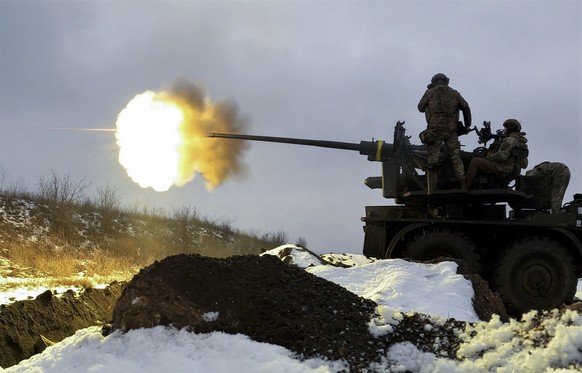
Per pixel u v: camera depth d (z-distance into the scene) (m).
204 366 3.96
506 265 9.41
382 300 6.52
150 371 3.98
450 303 6.57
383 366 4.09
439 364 3.92
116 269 16.72
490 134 9.91
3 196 22.59
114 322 4.68
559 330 3.83
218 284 4.74
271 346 4.19
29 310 6.73
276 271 5.33
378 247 10.31
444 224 9.84
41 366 4.32
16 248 17.58
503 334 4.21
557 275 9.21
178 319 4.43
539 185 10.05
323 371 3.82
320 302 5.00
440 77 9.85
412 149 10.26
